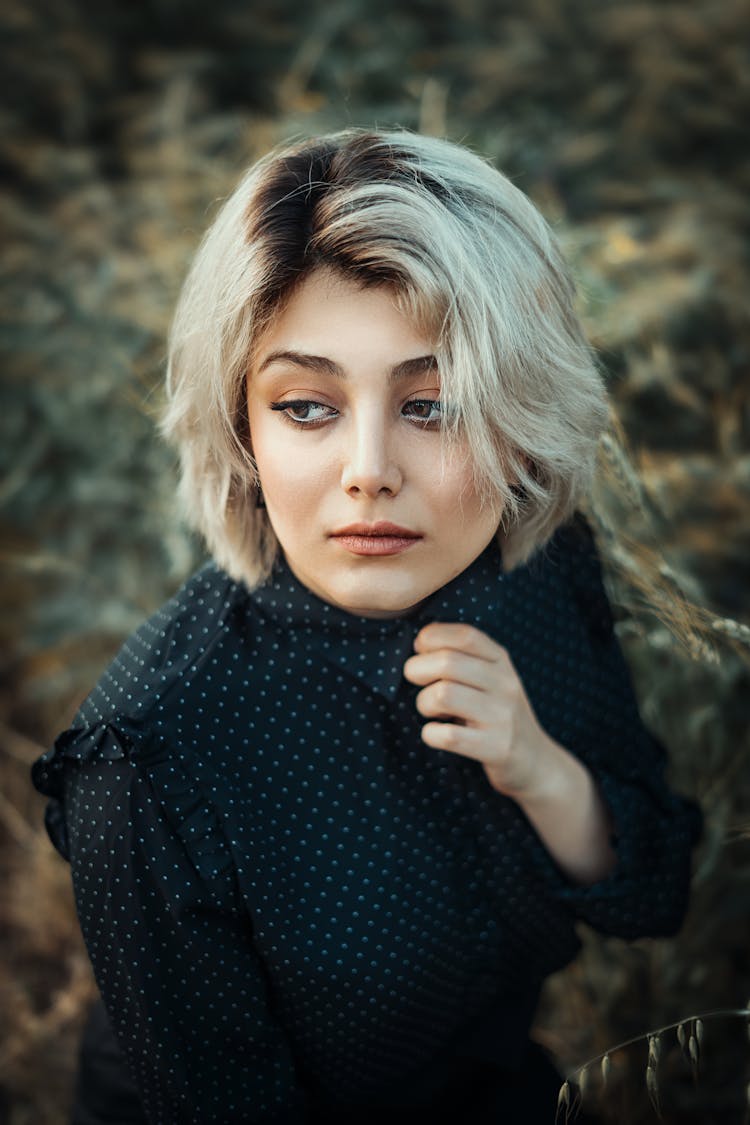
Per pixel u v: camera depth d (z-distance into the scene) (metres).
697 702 1.65
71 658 2.15
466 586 1.01
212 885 0.91
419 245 0.79
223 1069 1.00
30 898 1.95
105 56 2.75
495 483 0.85
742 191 2.46
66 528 2.28
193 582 1.04
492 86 2.63
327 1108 1.13
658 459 1.84
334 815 0.98
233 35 2.85
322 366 0.81
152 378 2.02
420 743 1.01
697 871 1.49
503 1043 1.19
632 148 2.52
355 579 0.87
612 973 1.62
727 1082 1.58
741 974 1.67
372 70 2.61
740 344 2.01
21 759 2.17
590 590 1.21
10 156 2.61
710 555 1.83
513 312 0.84
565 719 1.16
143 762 0.90
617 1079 1.58
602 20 2.69
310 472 0.84
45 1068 1.71
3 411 2.25
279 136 2.21
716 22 2.57
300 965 0.96
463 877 1.04
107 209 2.38
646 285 2.00
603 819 1.14
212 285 0.87
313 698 0.99
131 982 0.94
